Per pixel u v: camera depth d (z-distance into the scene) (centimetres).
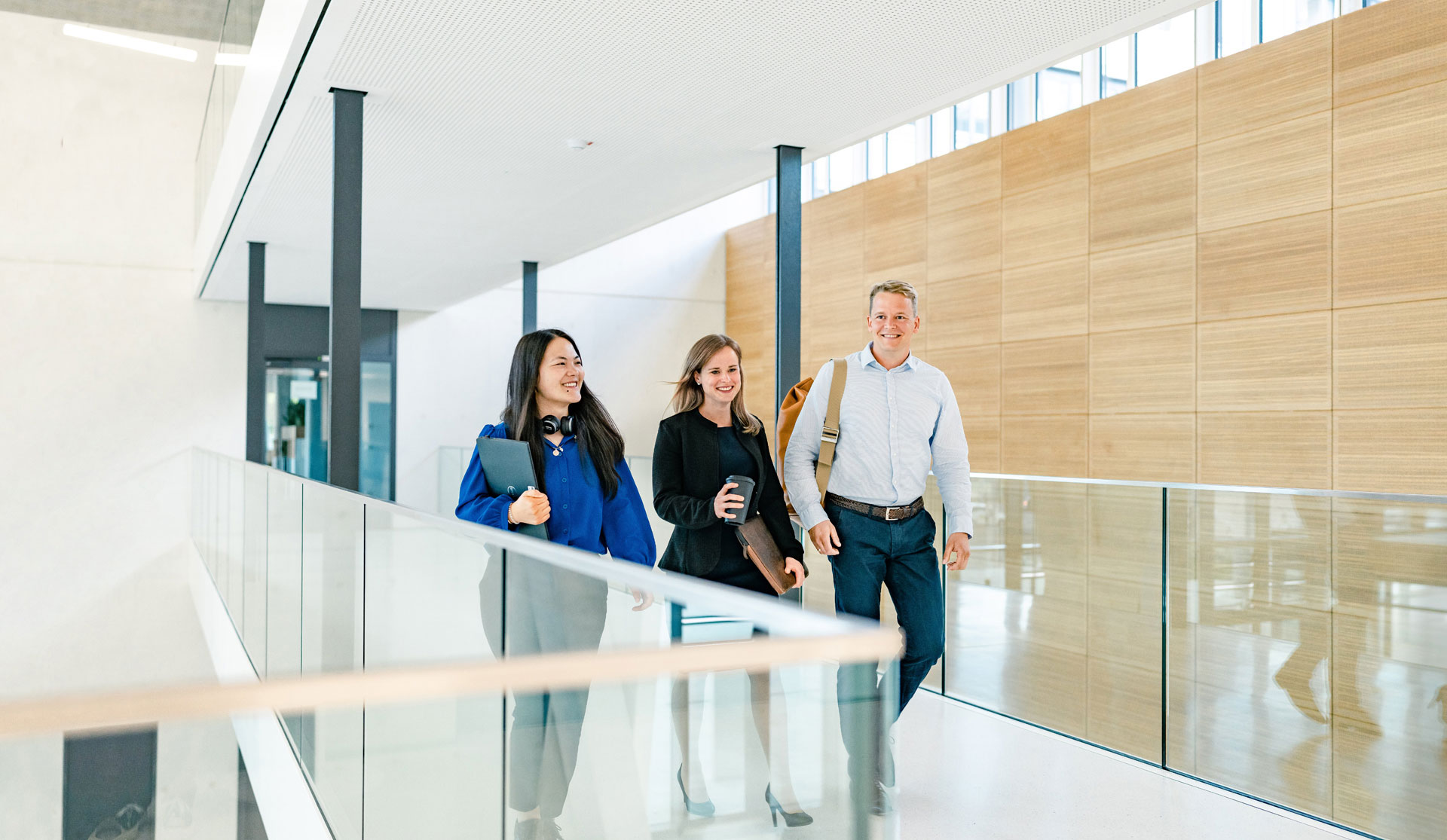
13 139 1136
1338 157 605
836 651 129
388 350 1319
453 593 213
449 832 139
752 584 298
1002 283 883
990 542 441
